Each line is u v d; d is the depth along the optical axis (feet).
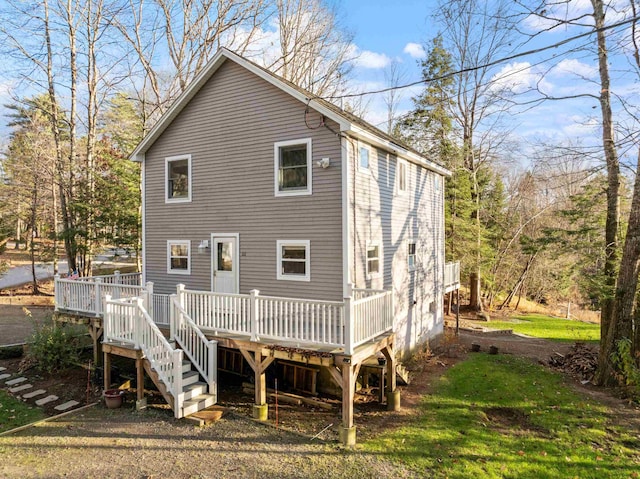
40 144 79.77
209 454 23.94
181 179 43.11
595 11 37.01
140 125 76.84
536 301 103.65
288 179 36.65
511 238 94.22
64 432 26.86
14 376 38.29
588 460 23.61
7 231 93.81
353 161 34.68
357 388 34.94
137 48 73.20
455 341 55.31
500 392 34.45
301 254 35.83
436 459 23.49
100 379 36.37
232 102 39.37
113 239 69.15
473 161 82.58
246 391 34.14
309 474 21.88
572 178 60.29
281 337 28.37
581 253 48.34
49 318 45.06
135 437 26.09
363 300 27.86
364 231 36.29
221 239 40.09
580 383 37.45
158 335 29.48
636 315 37.88
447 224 77.20
